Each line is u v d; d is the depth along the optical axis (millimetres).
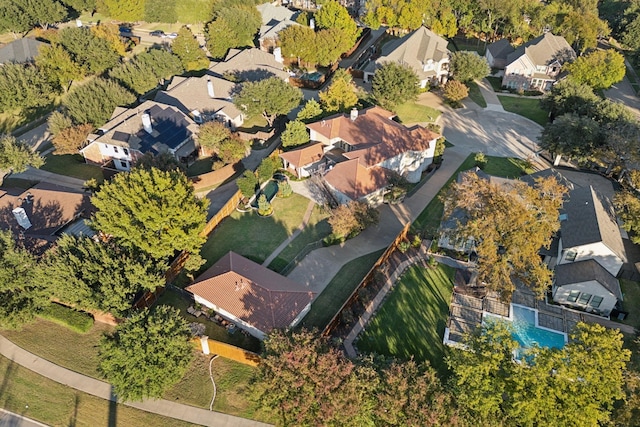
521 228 39625
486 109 88688
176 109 72125
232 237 54906
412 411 30984
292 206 60312
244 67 88438
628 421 29938
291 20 115438
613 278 47062
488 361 32281
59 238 45094
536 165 71562
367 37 120562
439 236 52594
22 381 37938
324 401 30969
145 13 118125
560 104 77000
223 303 42844
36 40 94188
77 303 40375
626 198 52844
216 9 114625
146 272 41875
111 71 83500
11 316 38969
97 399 36938
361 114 71625
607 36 122750
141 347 34125
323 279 49406
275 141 75000
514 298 48156
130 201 43125
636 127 63219
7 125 77625
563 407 30359
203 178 62938
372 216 55219
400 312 45562
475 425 31141
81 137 66812
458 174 67188
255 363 38688
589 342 31734
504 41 107188
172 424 35500
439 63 94688
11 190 56156
